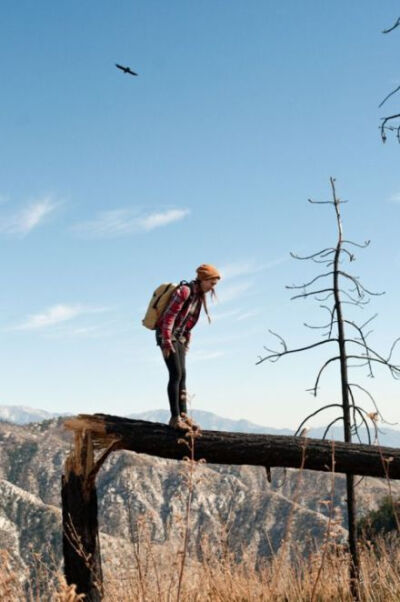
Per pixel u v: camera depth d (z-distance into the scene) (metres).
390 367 9.09
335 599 6.80
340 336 9.45
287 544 5.34
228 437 6.71
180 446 6.64
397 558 7.43
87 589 6.26
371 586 7.02
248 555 6.20
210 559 5.93
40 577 4.77
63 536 6.53
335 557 6.86
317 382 9.29
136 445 6.65
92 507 6.66
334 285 9.71
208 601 5.57
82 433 6.68
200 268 6.84
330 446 6.89
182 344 6.82
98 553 6.45
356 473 7.01
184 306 6.80
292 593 6.17
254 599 5.73
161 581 5.30
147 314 6.86
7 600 4.08
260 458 6.75
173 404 6.72
